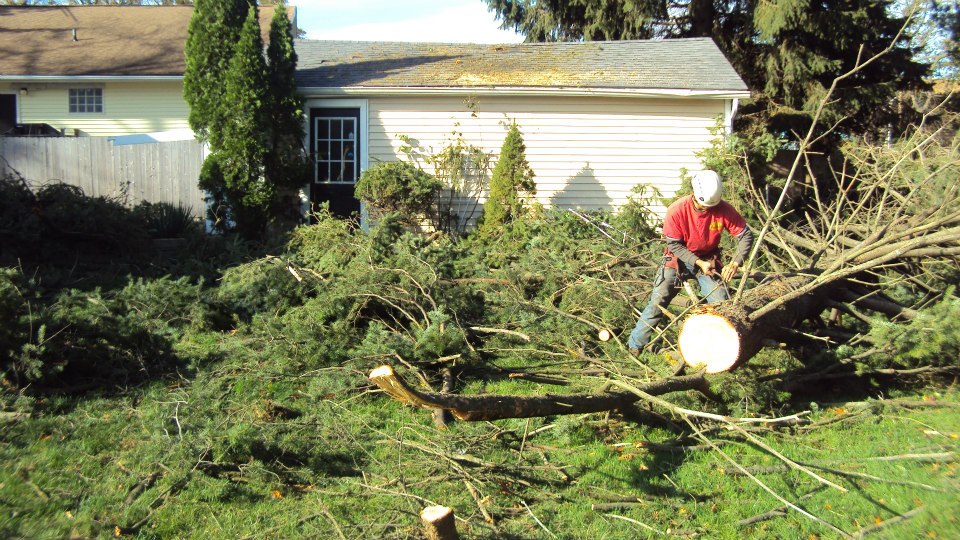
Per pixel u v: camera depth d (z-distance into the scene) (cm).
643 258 849
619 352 643
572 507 427
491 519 404
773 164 1538
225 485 432
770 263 770
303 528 397
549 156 1392
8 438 495
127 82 1587
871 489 448
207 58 1272
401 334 673
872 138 1831
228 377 607
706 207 613
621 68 1475
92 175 1403
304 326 664
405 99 1384
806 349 660
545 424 534
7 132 1591
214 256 1140
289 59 1307
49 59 1636
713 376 554
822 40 1897
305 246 1029
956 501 417
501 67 1498
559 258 892
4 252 1015
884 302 685
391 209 1276
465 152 1377
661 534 400
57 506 407
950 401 577
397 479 444
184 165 1396
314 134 1402
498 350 707
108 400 584
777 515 419
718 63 1499
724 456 450
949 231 613
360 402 582
